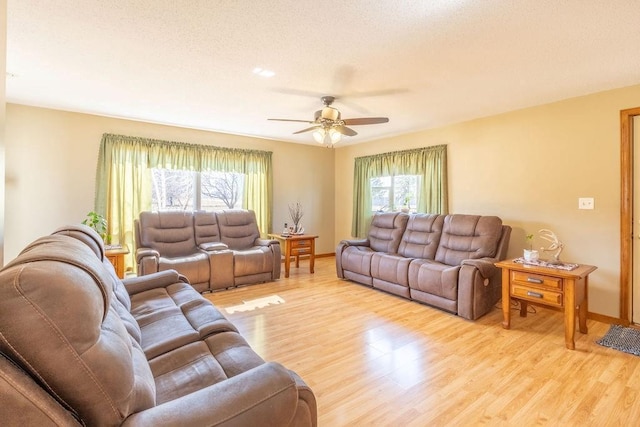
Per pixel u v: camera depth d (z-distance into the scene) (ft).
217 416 2.88
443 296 11.12
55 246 3.22
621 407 6.11
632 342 8.85
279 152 19.69
